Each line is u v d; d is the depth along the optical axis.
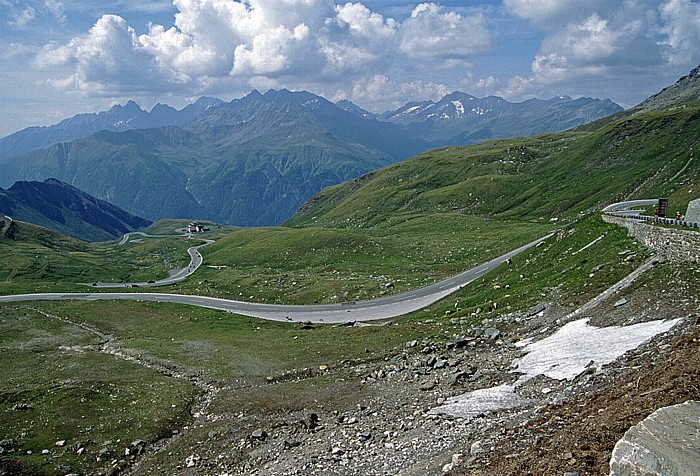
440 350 53.31
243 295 133.50
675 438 16.66
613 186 197.62
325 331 78.62
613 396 25.97
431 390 41.72
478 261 130.12
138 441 42.19
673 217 82.19
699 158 182.25
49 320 111.50
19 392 55.88
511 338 49.28
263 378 57.19
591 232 73.31
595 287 52.31
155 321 108.06
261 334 83.75
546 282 64.38
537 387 34.69
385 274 134.50
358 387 47.44
